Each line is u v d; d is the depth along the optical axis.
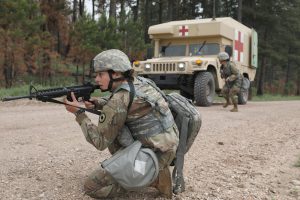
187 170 4.32
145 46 22.98
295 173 4.52
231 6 39.59
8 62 16.69
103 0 30.80
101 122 2.85
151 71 12.25
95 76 3.11
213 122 8.27
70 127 6.89
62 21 22.41
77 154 4.76
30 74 19.61
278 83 48.78
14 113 8.67
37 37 16.80
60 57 20.25
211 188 3.72
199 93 12.06
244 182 4.03
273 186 3.97
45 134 6.09
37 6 17.23
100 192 3.07
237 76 10.77
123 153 2.84
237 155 5.26
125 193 3.31
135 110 2.87
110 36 21.12
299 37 41.34
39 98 2.98
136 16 36.03
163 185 3.14
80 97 3.12
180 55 13.23
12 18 15.92
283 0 33.44
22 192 3.28
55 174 3.83
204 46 12.96
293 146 6.07
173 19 39.47
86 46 19.78
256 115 10.21
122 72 2.90
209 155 5.14
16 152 4.73
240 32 14.22
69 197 3.18
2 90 13.02
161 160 2.98
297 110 12.53
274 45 36.03
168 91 17.25
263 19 32.97
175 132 3.04
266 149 5.75
